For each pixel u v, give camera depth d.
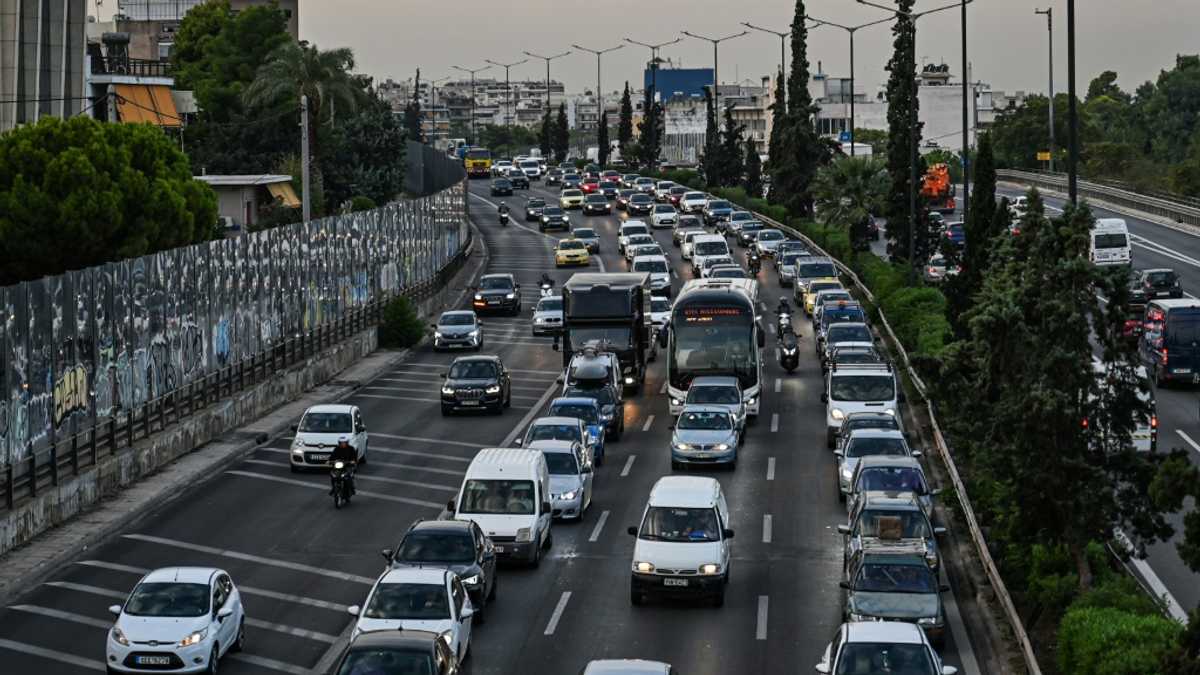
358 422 49.59
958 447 44.28
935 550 32.72
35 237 62.34
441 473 47.88
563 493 41.03
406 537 32.47
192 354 53.34
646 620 32.00
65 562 37.31
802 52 133.62
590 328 62.75
